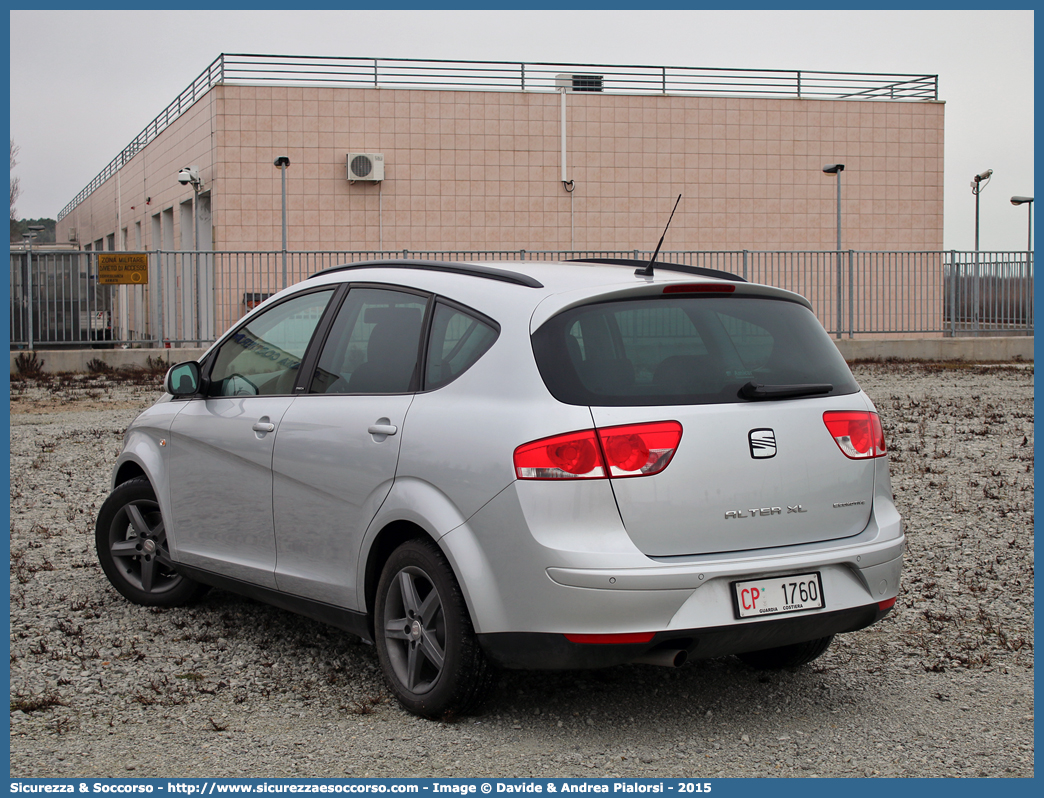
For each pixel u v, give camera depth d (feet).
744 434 11.48
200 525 15.92
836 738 11.83
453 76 93.50
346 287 14.65
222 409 15.66
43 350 67.41
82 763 11.10
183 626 16.15
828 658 14.73
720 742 11.71
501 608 11.27
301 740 11.71
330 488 13.35
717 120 99.35
